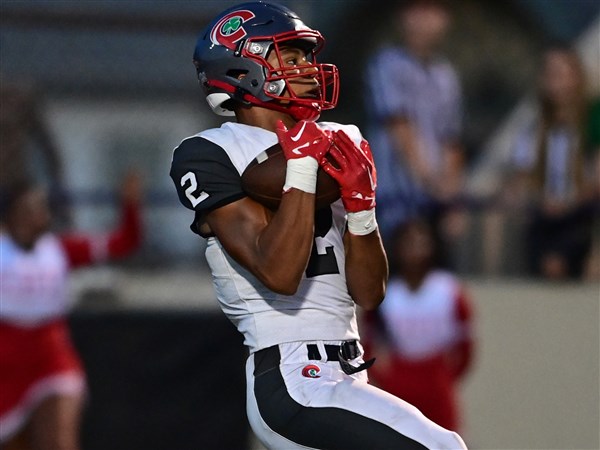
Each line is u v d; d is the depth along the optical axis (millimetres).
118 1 26906
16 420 21812
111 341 23094
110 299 23688
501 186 26656
